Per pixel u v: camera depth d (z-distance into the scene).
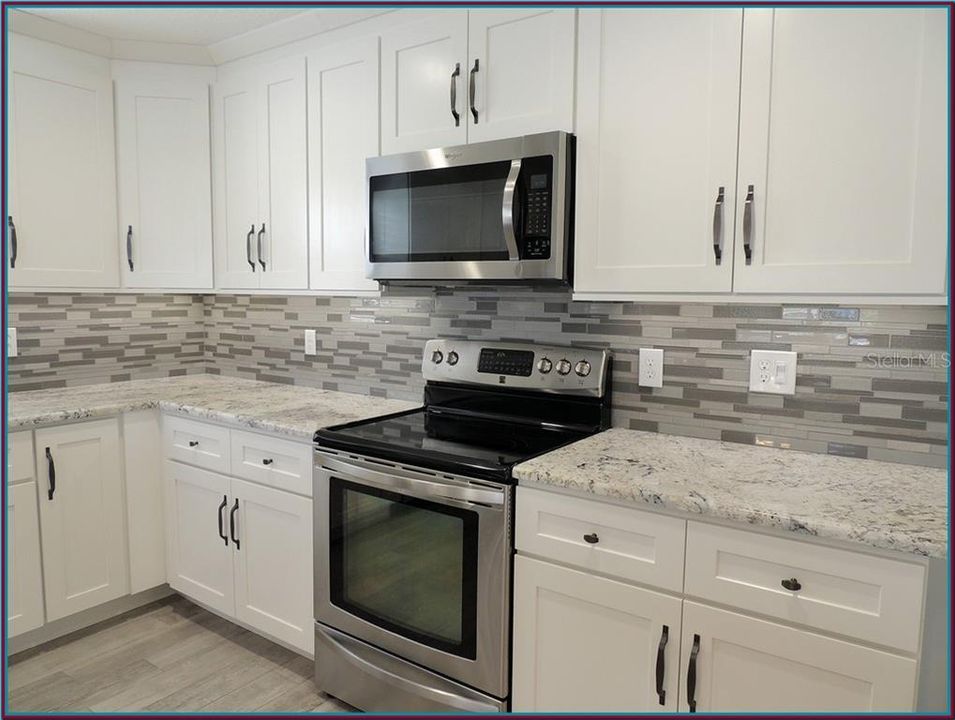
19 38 2.46
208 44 2.71
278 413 2.39
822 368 1.81
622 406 2.15
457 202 2.03
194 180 2.87
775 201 1.62
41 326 2.81
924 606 1.30
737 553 1.42
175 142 2.84
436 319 2.56
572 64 1.89
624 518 1.55
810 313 1.82
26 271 2.54
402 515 1.90
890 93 1.47
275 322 3.12
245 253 2.81
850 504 1.41
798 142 1.58
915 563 1.24
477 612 1.77
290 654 2.43
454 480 1.77
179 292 2.92
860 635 1.30
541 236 1.89
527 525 1.70
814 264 1.58
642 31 1.78
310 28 2.44
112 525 2.58
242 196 2.79
